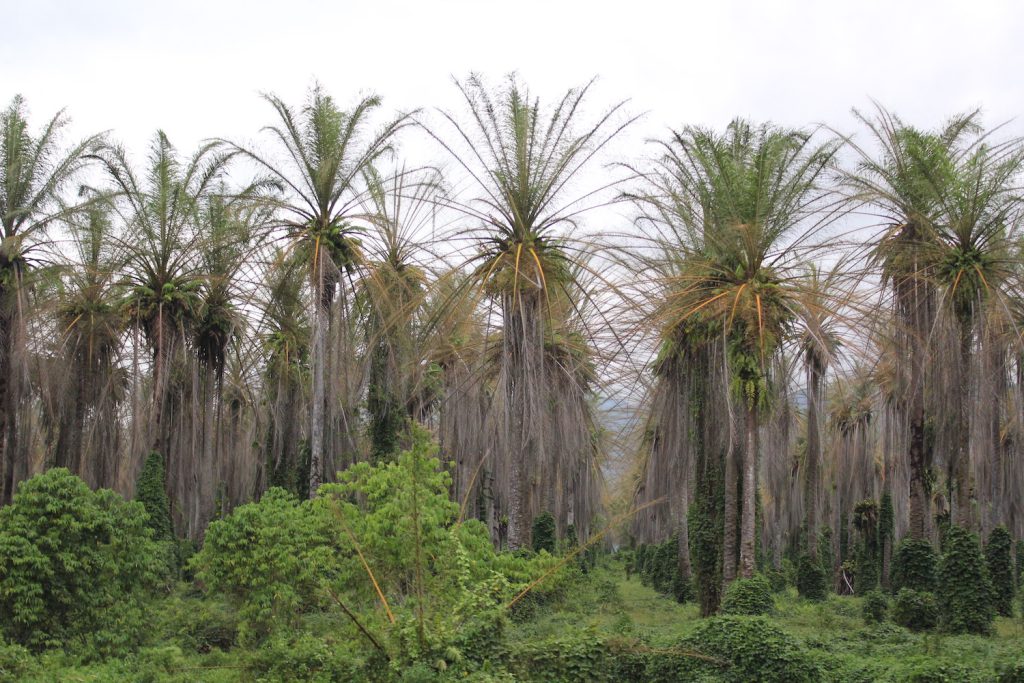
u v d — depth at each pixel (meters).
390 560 19.39
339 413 35.66
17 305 32.22
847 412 50.03
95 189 35.03
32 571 19.19
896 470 43.97
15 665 16.92
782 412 39.00
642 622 28.11
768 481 46.28
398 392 35.22
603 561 73.69
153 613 21.78
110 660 18.72
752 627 17.20
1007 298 28.11
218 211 35.12
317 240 31.42
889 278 28.41
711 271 26.02
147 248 35.12
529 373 26.25
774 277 25.31
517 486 26.62
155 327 35.12
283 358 42.25
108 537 20.75
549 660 16.64
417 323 33.72
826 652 18.00
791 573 54.19
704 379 29.03
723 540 29.02
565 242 26.81
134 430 34.66
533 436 26.33
